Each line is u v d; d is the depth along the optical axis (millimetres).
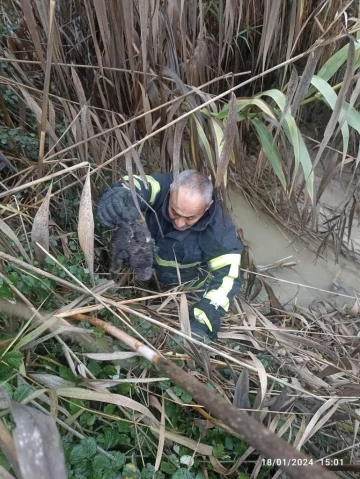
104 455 1187
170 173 1906
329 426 1717
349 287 2734
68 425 1207
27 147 1991
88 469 1149
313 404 1682
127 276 1943
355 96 1498
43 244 1441
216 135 1641
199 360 1483
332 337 2246
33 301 1444
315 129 3111
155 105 1812
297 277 2742
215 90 2424
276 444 676
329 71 1643
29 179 1864
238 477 1396
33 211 1773
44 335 1394
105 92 1956
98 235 1991
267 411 1459
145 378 1394
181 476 1208
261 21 2336
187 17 1975
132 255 1624
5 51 2064
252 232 2869
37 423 813
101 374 1395
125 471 1193
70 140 1953
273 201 2910
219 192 1951
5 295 1271
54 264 1514
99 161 1845
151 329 1609
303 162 1561
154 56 1745
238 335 1886
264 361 1782
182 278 2098
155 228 1942
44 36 2004
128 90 1870
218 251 1900
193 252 1937
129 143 1583
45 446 795
